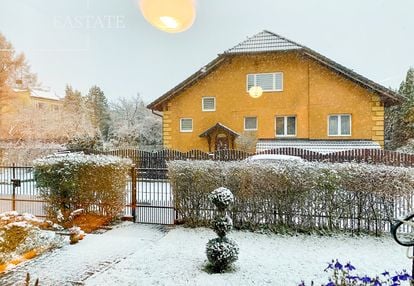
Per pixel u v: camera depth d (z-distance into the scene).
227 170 6.69
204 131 19.14
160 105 19.86
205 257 4.99
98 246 5.62
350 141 17.34
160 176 7.70
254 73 18.73
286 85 18.30
